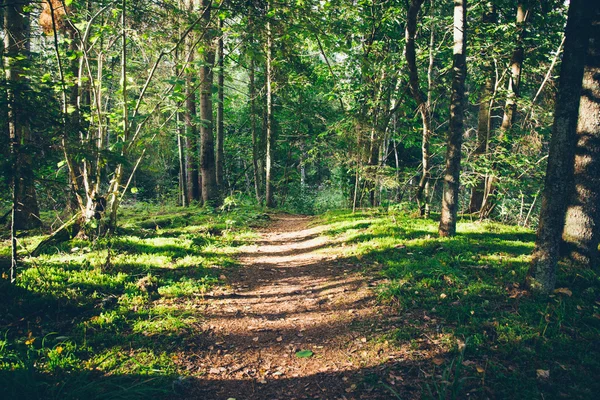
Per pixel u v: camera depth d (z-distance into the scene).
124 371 3.87
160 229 11.20
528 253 7.40
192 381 3.91
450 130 8.72
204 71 14.70
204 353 4.50
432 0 12.97
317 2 8.39
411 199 14.48
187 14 8.36
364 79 16.22
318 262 8.49
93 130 7.45
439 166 12.09
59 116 4.95
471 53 12.97
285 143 24.50
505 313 4.85
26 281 5.51
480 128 13.78
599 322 4.54
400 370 3.98
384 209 14.38
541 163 11.62
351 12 12.74
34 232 9.02
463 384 3.62
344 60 16.41
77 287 5.61
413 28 9.21
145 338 4.58
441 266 6.52
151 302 5.68
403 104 14.90
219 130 18.77
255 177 21.94
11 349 3.97
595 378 3.62
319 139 17.31
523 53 12.50
